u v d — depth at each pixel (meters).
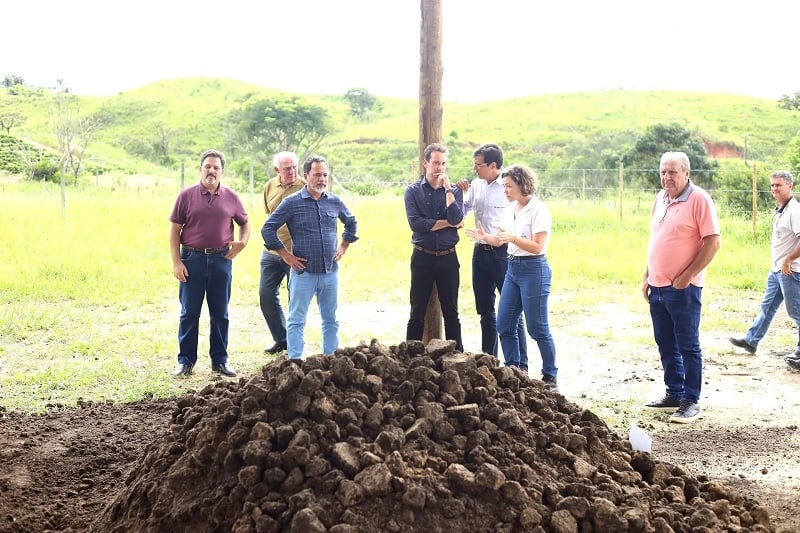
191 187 7.31
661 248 6.13
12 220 16.61
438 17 6.45
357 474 3.39
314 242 6.65
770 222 18.20
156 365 7.65
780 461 5.18
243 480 3.40
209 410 4.01
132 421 5.73
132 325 9.41
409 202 6.59
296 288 6.70
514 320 6.49
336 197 6.87
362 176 47.16
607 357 8.33
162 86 101.69
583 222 19.84
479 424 3.82
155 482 3.72
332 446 3.53
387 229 17.48
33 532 3.81
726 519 3.72
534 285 6.30
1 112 79.81
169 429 4.27
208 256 7.32
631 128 66.75
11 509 4.03
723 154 60.97
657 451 5.39
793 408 6.53
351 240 7.00
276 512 3.28
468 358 4.19
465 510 3.36
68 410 6.05
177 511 3.48
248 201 23.45
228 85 103.44
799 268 7.80
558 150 60.94
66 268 12.36
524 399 4.23
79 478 4.53
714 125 72.19
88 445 5.07
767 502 4.39
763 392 7.04
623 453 4.14
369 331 9.30
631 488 3.79
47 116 79.75
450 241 6.61
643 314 10.62
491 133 71.19
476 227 6.93
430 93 6.53
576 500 3.47
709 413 6.38
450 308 6.71
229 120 79.06
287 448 3.49
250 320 9.93
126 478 4.17
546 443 3.90
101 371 7.28
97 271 12.35
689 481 4.04
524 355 6.99
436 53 6.49
